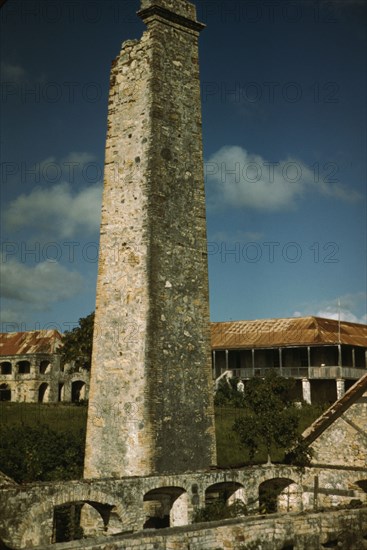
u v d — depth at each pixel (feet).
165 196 64.44
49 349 215.10
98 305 65.62
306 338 178.81
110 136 67.97
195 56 69.97
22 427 80.48
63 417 121.19
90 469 63.21
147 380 60.64
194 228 66.74
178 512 57.67
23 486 48.39
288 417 66.33
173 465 61.00
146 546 38.37
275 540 40.91
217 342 189.47
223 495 61.67
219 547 39.93
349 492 61.36
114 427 62.18
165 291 63.05
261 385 72.90
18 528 47.44
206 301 66.59
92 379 64.80
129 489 53.62
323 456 64.64
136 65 67.15
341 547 43.16
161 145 64.90
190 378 63.98
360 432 62.85
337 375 171.22
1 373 219.00
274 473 62.90
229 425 109.70
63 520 58.70
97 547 37.19
